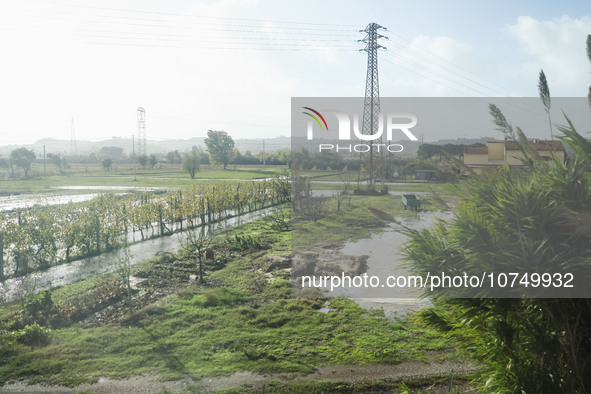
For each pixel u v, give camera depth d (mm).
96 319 13289
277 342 11555
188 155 71062
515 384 3926
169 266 18891
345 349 11070
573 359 3559
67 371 9992
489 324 3961
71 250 21203
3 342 11375
